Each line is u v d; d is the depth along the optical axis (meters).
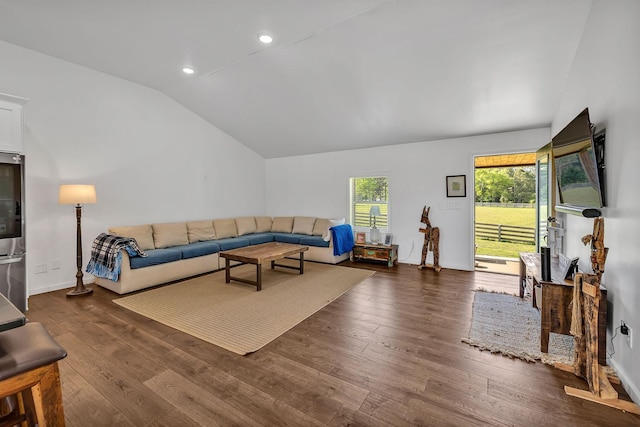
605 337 1.97
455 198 4.80
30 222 3.44
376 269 4.79
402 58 3.14
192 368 1.98
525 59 2.92
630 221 1.74
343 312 2.97
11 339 1.22
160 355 2.14
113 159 4.17
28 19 2.80
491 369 1.96
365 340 2.37
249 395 1.70
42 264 3.54
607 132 2.07
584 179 2.30
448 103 3.82
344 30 2.81
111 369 1.96
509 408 1.59
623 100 1.83
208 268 4.55
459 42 2.81
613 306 1.97
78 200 3.41
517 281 4.09
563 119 3.30
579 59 2.65
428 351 2.19
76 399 1.67
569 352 2.16
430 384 1.80
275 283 3.98
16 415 1.23
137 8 2.60
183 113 5.08
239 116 5.12
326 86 3.86
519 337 2.40
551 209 3.61
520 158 6.16
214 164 5.67
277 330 2.56
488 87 3.40
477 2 2.34
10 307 1.16
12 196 2.84
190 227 4.94
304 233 5.93
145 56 3.50
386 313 2.94
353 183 5.94
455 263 4.83
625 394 1.72
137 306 3.12
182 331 2.54
